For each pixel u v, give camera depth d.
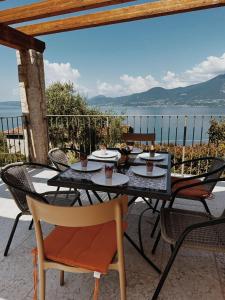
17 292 1.55
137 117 4.56
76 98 8.77
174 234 1.55
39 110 4.55
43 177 4.01
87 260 1.24
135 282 1.64
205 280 1.66
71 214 1.00
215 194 3.22
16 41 3.78
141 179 1.80
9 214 2.67
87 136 7.17
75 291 1.55
